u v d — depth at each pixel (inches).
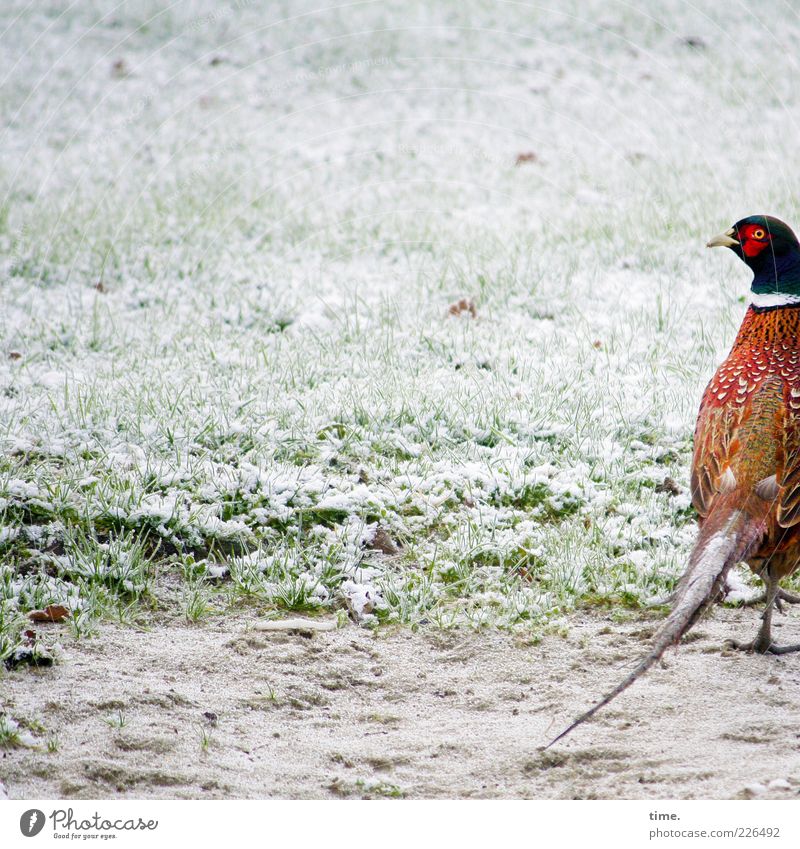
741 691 296.8
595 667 311.4
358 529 369.4
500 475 394.0
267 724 286.7
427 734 283.6
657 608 338.3
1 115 958.4
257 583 343.9
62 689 292.4
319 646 320.8
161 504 367.9
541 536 365.7
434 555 358.9
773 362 305.9
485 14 1212.5
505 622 331.0
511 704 296.8
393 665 314.2
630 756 269.7
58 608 323.3
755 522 275.6
